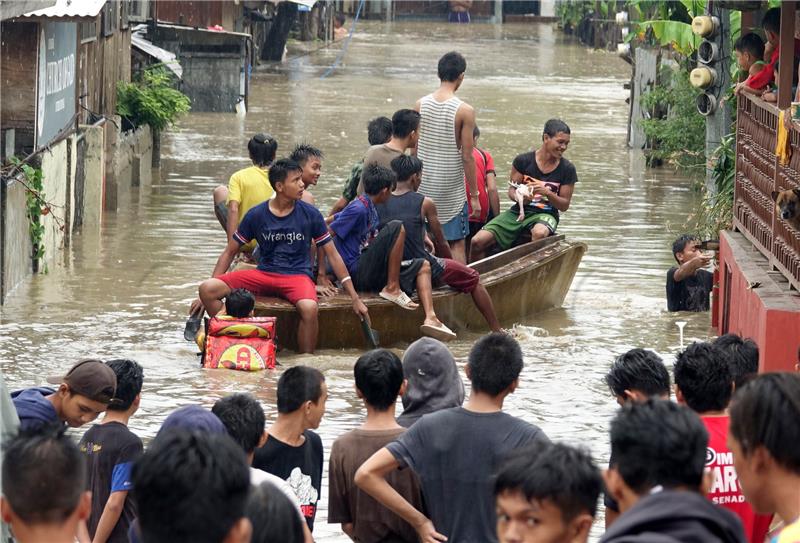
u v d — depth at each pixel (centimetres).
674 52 4041
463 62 2067
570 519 597
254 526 618
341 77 6838
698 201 3347
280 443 927
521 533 600
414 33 10506
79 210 2812
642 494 602
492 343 860
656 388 902
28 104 2328
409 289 1872
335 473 926
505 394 861
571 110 5600
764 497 612
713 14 2641
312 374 931
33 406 913
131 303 2100
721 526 542
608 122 5206
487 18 12106
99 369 933
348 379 1659
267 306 1781
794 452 596
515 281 1991
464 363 1750
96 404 931
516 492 600
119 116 3269
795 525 572
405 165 1888
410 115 1923
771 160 1636
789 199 1471
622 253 2620
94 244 2625
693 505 548
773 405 601
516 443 840
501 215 2206
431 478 851
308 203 1830
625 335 1933
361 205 1877
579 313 2091
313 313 1780
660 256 2600
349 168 3775
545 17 12319
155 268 2397
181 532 520
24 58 2323
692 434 602
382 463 856
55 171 2491
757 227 1720
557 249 2062
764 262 1678
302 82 6519
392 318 1864
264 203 1811
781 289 1509
